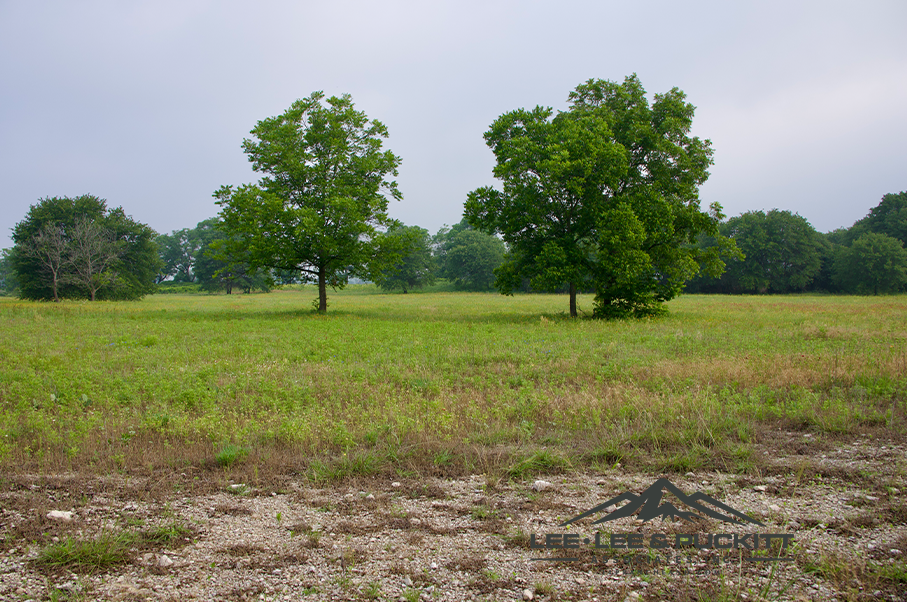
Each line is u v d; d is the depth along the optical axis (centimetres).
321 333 1869
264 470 588
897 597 338
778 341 1521
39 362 1220
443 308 3822
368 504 498
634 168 2677
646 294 2520
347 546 416
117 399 904
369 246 2970
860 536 420
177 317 2684
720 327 1988
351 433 689
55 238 5362
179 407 848
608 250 2456
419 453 633
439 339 1652
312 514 477
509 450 636
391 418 771
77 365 1195
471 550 409
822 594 345
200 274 10469
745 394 879
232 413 812
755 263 7881
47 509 480
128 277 6197
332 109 3012
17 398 920
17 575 371
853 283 7662
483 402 895
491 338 1680
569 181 2431
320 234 2836
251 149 2927
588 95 2816
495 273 2773
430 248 10669
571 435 705
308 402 900
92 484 545
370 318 2692
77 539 422
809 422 734
